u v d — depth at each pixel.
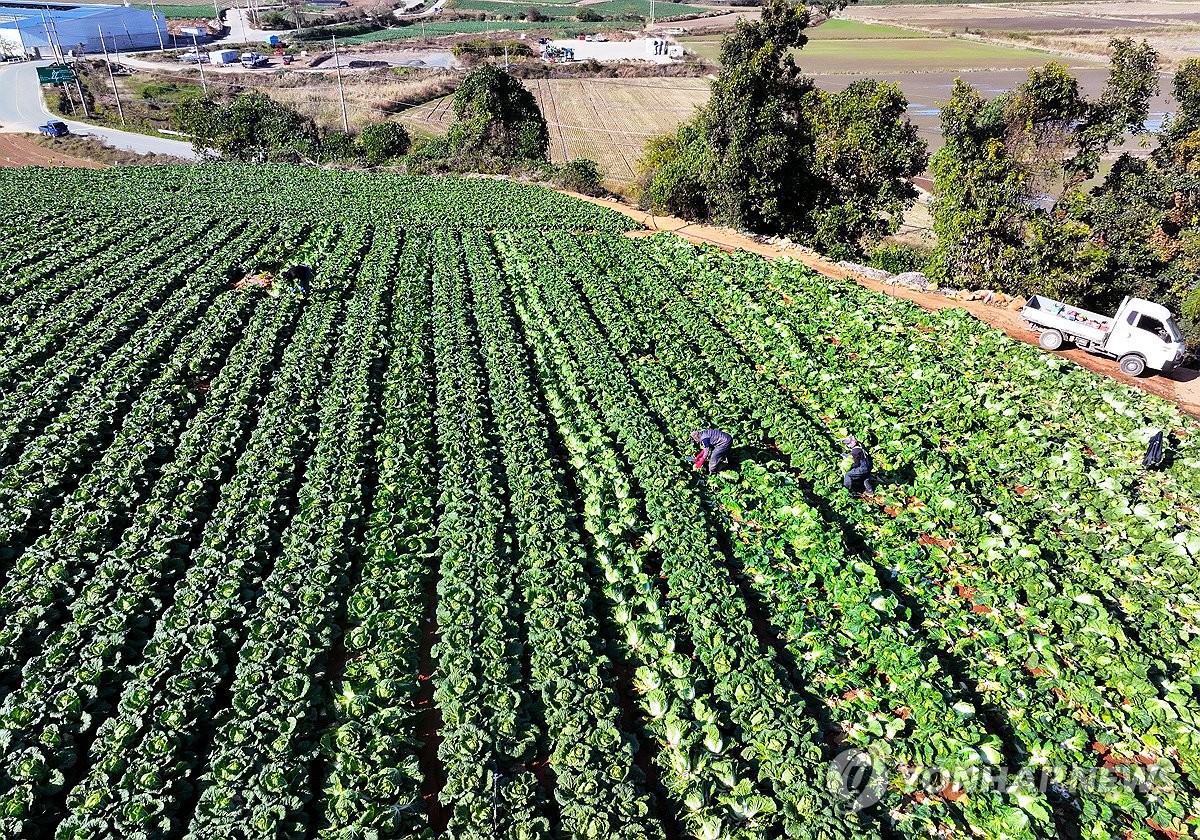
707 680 11.78
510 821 9.35
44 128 75.69
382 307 26.17
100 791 9.46
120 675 11.29
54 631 12.12
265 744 10.21
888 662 12.13
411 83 104.31
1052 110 36.34
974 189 34.84
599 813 9.39
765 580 14.04
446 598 12.89
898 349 25.05
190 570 13.22
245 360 21.64
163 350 22.27
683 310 27.59
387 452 17.30
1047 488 18.20
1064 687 12.16
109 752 10.05
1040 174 39.47
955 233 35.28
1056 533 16.58
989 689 12.08
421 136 77.12
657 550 14.97
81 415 18.39
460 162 54.91
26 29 121.19
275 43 140.00
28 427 18.00
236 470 16.86
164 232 33.75
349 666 11.56
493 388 20.95
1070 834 10.09
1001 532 16.09
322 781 10.02
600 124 84.56
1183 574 15.15
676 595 13.50
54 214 35.00
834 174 44.75
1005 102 37.12
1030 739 11.15
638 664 12.42
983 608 14.13
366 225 36.19
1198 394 25.84
